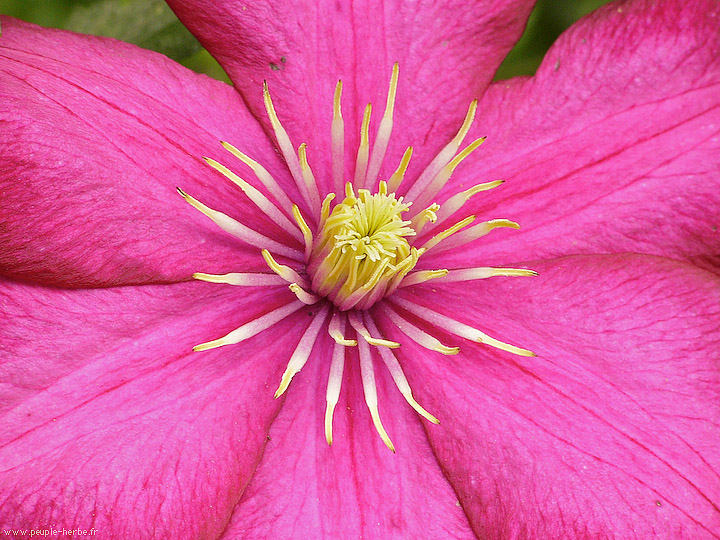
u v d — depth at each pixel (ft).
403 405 0.54
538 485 0.53
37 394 0.51
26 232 0.51
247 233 0.54
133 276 0.52
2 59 0.52
